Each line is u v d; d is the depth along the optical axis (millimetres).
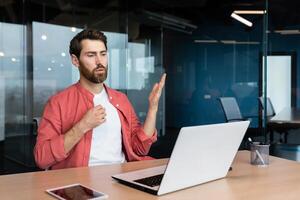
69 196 1028
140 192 1077
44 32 5051
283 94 5086
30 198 1024
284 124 3566
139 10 5910
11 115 4762
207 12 5703
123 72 5863
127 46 5891
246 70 5457
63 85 5137
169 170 1026
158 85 1672
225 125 1131
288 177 1274
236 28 5555
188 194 1064
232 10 5512
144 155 1703
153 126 1665
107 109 1631
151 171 1283
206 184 1170
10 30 4793
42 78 5020
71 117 1563
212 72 5781
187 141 1014
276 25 5141
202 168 1140
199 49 5828
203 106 5848
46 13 5055
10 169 4082
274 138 3486
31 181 1199
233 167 1415
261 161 1455
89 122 1391
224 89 5695
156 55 5961
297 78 5105
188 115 5789
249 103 5348
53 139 1434
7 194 1061
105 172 1320
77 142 1453
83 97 1604
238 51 5562
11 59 4820
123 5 5820
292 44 5109
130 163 1476
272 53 5109
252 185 1171
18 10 4836
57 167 1511
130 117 1731
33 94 4941
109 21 5730
